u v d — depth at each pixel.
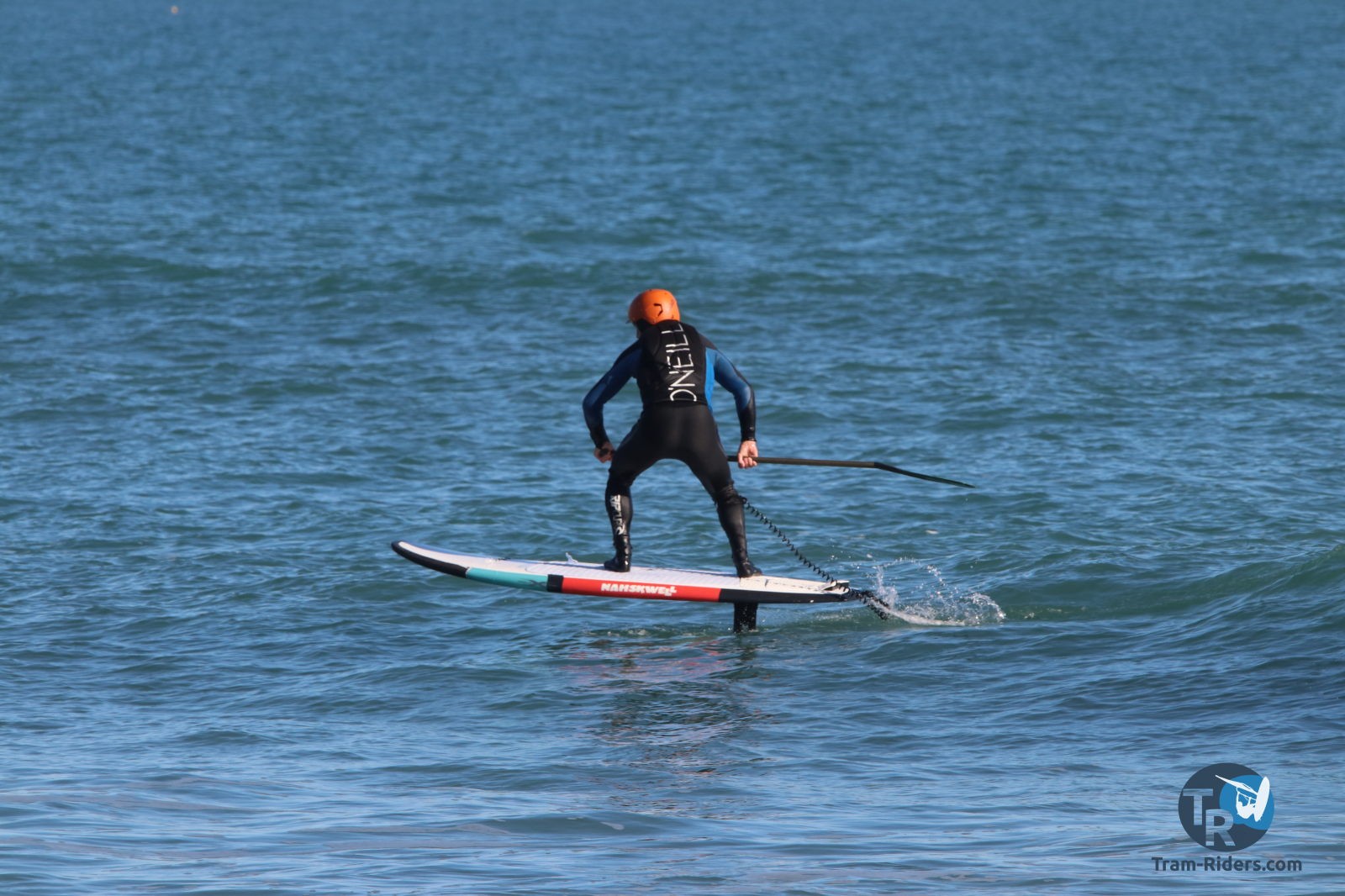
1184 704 31.09
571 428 60.72
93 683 34.50
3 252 99.31
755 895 20.94
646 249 104.50
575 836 24.09
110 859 22.73
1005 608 39.59
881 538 46.59
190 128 188.00
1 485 52.12
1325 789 25.67
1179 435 58.19
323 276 92.94
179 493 51.41
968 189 136.62
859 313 83.69
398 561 44.47
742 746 29.62
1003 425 60.28
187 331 78.75
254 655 36.59
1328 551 39.09
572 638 38.16
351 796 26.64
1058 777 27.14
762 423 61.50
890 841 23.56
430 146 170.62
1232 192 132.50
